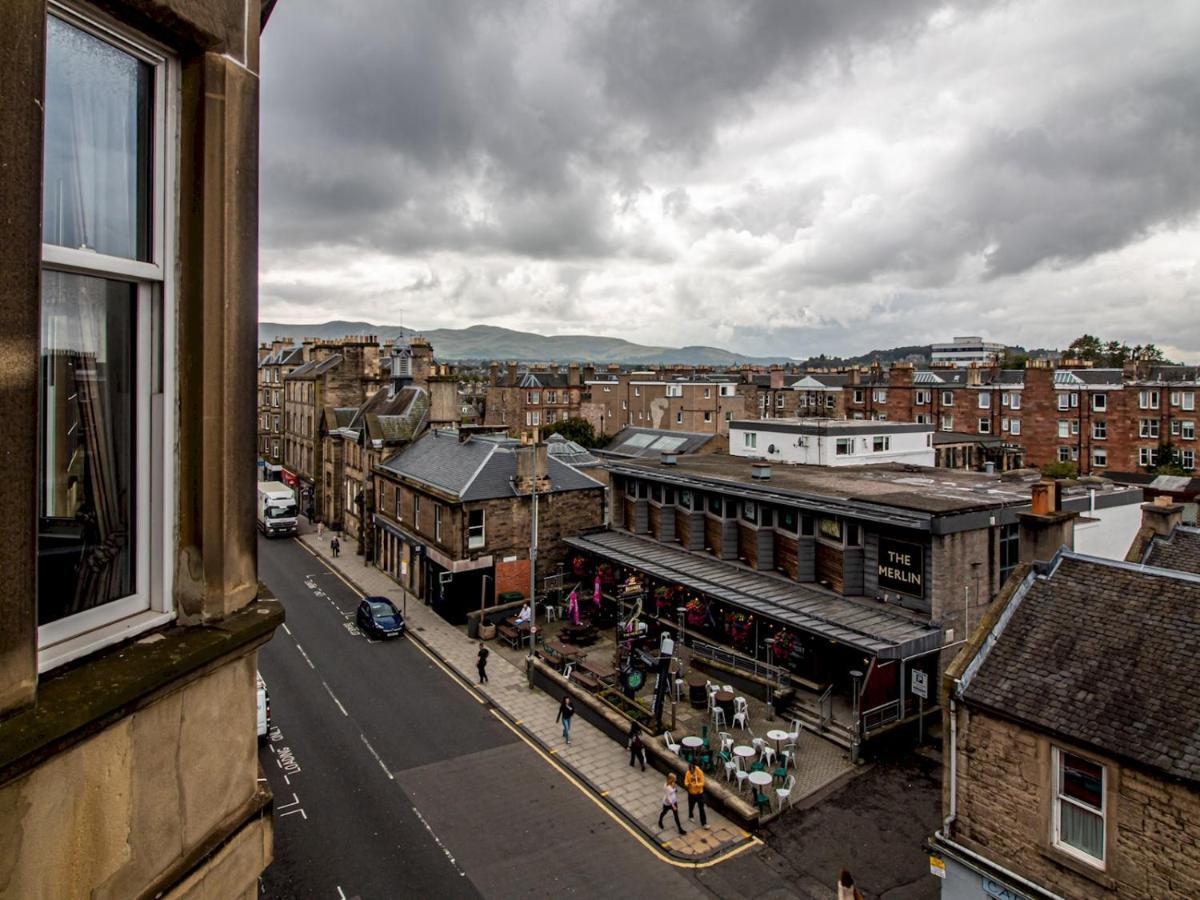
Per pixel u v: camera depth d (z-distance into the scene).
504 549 36.88
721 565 31.48
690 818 19.11
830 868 17.23
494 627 33.28
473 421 97.25
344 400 60.62
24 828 2.70
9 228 2.62
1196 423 63.25
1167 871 10.80
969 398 77.19
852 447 42.84
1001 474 34.97
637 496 37.72
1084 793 11.93
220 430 3.69
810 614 24.81
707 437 53.12
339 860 17.39
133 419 3.53
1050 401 71.12
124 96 3.42
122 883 3.14
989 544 24.75
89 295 3.32
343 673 29.20
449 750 23.03
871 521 25.28
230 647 3.64
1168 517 19.59
